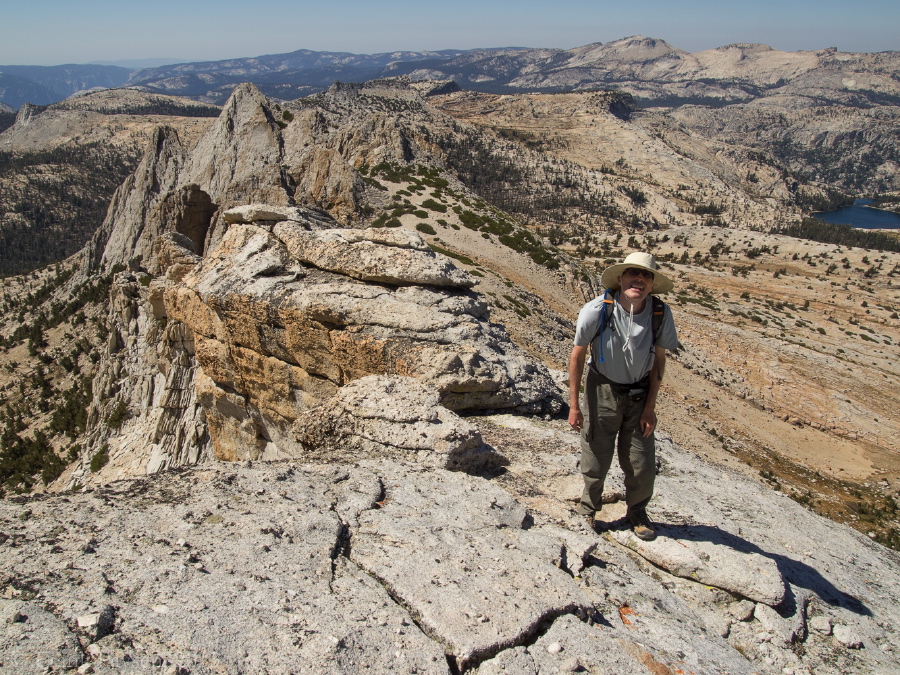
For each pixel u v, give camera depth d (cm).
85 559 396
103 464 3172
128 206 9456
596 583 523
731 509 782
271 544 447
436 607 407
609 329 554
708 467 960
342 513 520
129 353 4128
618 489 705
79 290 9062
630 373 565
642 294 539
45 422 6488
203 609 362
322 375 1166
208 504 494
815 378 6462
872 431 5334
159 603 361
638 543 620
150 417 3073
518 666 375
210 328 1384
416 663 354
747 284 13350
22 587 357
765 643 520
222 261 1377
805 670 503
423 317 1060
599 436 600
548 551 523
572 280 5491
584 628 430
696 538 631
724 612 552
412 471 630
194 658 323
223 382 1435
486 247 5541
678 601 547
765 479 3603
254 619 362
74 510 463
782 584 564
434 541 490
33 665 300
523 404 1016
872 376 6875
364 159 7450
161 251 3244
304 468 614
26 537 416
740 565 578
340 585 416
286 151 7912
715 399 4972
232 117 8225
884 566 740
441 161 8175
